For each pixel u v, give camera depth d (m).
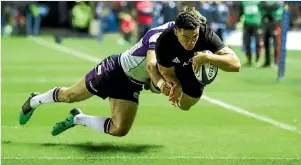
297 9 69.44
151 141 18.78
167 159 16.42
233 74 38.94
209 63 15.12
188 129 20.84
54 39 77.31
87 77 17.28
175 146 18.09
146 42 16.16
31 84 33.38
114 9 86.38
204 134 20.00
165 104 26.34
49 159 16.31
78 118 17.88
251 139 19.22
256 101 27.56
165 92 15.16
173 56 15.05
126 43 70.06
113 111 17.03
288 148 17.92
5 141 18.56
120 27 79.12
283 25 35.16
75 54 54.66
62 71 40.44
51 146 17.92
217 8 52.66
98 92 17.11
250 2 44.56
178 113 24.09
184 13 14.22
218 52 14.74
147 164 15.88
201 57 14.45
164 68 15.27
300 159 16.56
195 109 25.12
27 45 66.38
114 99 16.94
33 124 21.44
